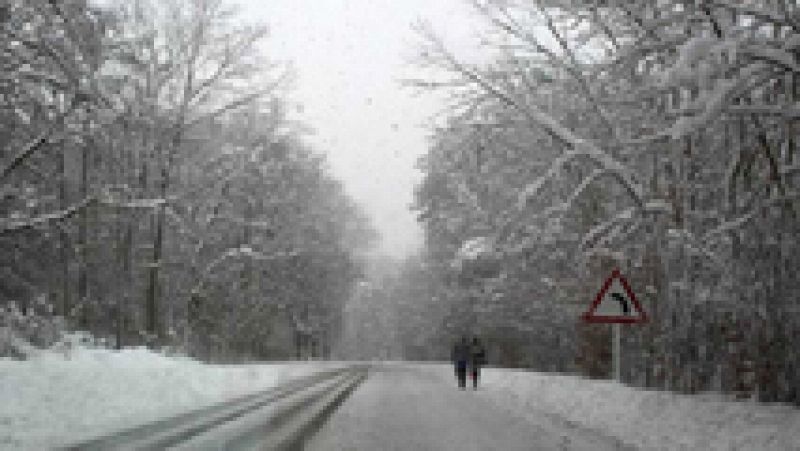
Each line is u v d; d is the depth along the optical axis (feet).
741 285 35.45
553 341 111.75
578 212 53.72
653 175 41.19
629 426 32.65
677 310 42.01
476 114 43.45
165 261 112.27
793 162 33.83
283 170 136.36
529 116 38.60
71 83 58.75
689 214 38.73
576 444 29.50
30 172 72.54
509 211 45.88
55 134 62.90
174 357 86.74
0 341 52.65
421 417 40.55
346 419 39.04
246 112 111.75
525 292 96.43
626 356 60.90
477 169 50.98
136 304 117.80
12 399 35.73
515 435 32.50
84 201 69.15
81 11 55.62
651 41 31.37
